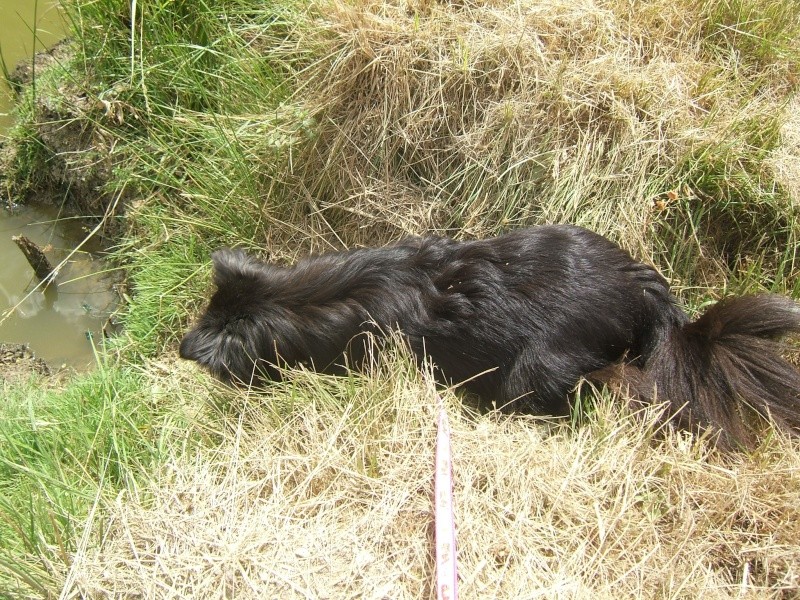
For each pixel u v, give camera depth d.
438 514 0.90
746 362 1.02
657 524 0.94
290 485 0.98
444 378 1.07
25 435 1.11
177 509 0.95
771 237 1.18
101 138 1.40
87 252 1.44
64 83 1.46
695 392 1.03
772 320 1.03
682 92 1.22
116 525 0.95
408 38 1.21
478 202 1.20
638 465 0.97
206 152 1.33
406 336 1.07
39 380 1.27
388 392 1.03
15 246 1.45
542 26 1.22
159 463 1.02
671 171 1.17
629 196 1.17
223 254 1.13
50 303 1.38
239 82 1.33
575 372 1.04
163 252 1.31
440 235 1.20
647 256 1.15
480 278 1.06
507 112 1.17
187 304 1.27
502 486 0.96
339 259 1.11
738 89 1.24
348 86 1.22
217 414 1.09
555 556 0.91
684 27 1.28
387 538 0.92
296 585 0.88
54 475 1.05
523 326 1.04
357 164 1.23
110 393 1.16
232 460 0.98
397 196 1.23
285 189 1.27
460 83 1.20
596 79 1.20
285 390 1.07
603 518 0.93
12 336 1.35
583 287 1.04
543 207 1.17
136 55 1.39
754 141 1.19
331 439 0.99
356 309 1.07
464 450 0.98
